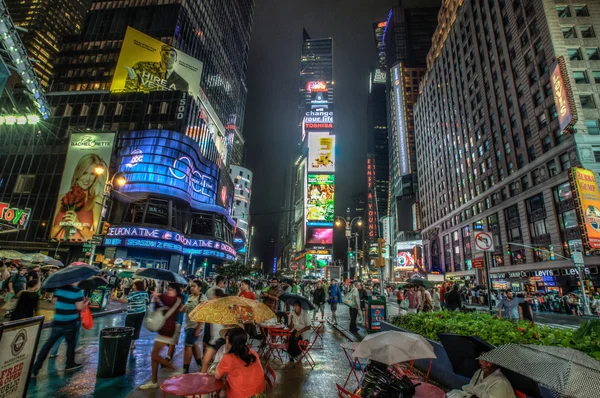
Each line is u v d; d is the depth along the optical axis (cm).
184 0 7894
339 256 19650
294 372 825
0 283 1692
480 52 6097
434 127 8481
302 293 3512
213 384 412
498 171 5400
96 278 914
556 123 4119
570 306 3044
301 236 19212
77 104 6259
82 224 4822
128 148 5444
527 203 4644
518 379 363
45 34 13162
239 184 13412
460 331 715
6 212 2056
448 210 7400
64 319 739
